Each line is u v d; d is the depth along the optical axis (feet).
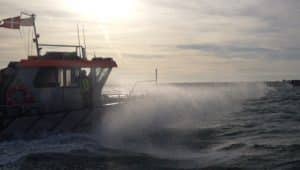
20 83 39.34
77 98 42.19
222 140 42.01
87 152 33.76
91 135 41.14
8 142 36.52
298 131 47.57
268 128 50.31
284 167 29.73
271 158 32.53
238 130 48.32
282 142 39.91
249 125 52.85
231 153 34.99
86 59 43.39
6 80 39.32
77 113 40.75
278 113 69.82
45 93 40.27
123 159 31.91
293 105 88.12
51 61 40.32
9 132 37.32
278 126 52.31
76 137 39.50
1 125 36.91
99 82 44.50
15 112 38.47
